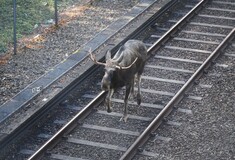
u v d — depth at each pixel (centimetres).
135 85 4175
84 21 5241
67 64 4469
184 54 4650
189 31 5025
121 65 3459
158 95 4072
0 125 3706
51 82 4197
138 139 3466
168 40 4866
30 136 3675
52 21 5250
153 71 4384
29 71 4400
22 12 5400
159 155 3431
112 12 5409
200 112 3856
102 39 4862
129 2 5616
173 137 3603
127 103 3712
